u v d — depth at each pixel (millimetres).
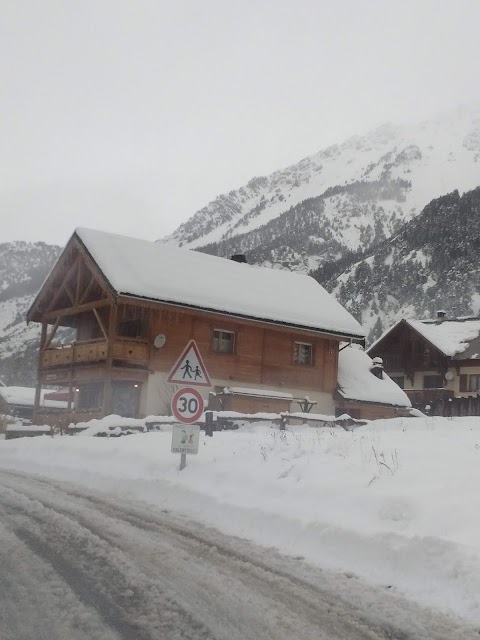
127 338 26406
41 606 4980
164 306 26719
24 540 7016
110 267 26938
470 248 142375
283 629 4703
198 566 6164
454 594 5387
